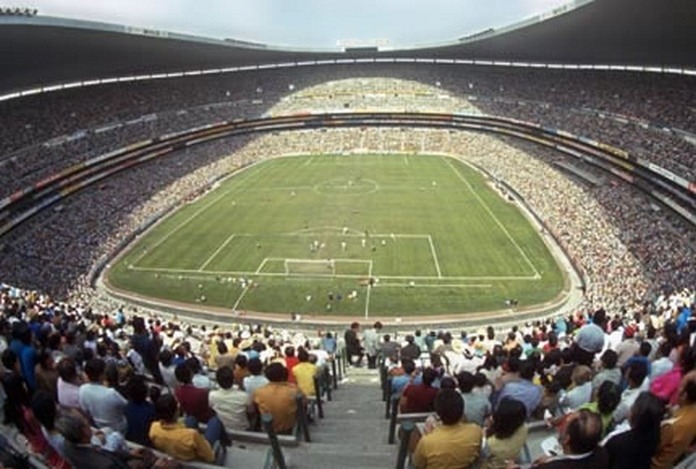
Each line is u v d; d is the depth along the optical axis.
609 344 19.67
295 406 11.90
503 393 11.88
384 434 14.07
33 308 28.80
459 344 24.95
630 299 46.19
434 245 64.94
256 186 91.31
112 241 66.06
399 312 49.97
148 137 99.50
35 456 8.41
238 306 51.78
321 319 49.03
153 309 51.75
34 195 72.25
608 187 76.06
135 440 10.75
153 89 114.94
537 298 51.97
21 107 89.12
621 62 100.44
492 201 81.38
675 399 10.03
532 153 99.44
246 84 130.62
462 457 7.56
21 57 77.38
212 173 97.06
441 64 139.12
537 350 19.77
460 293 53.25
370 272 58.12
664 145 75.19
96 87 105.81
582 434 6.56
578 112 98.62
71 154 83.81
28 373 13.58
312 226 71.81
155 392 11.63
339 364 25.02
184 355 19.50
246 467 10.27
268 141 117.25
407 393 12.27
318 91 130.62
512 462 8.15
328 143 118.00
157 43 94.56
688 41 74.81
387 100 125.75
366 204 80.69
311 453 11.28
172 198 83.00
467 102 120.94
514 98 115.19
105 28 77.94
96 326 27.53
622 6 67.06
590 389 12.32
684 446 7.86
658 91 90.00
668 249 55.19
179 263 61.44
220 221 74.69
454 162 105.56
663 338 16.27
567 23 81.38
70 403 11.51
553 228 67.19
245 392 12.45
